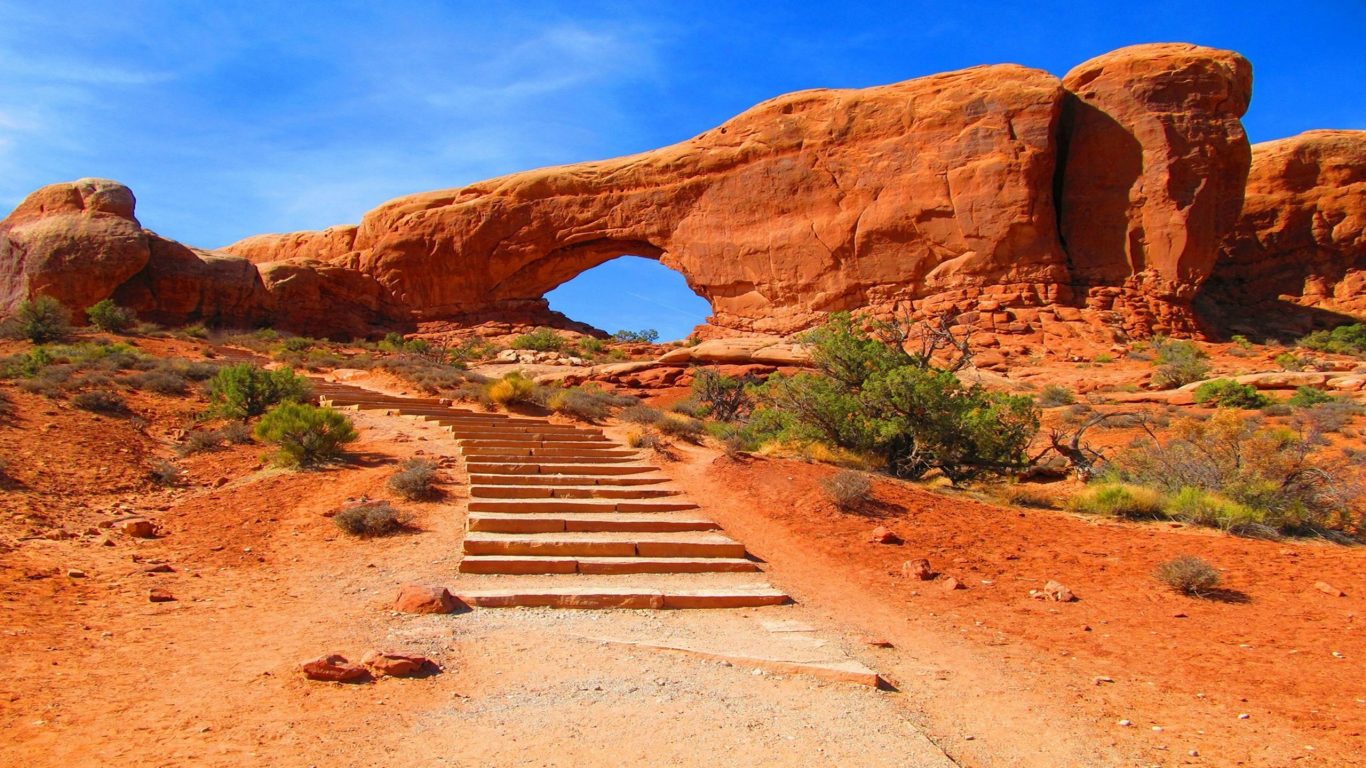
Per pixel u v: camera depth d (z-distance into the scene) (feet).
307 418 42.60
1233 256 176.35
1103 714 18.78
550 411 66.90
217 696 16.42
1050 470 53.93
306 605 23.63
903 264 141.38
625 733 15.76
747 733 16.14
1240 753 16.83
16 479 33.99
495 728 15.65
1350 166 171.42
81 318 132.26
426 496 36.58
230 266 152.56
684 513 37.27
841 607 26.94
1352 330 138.51
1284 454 43.21
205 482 39.17
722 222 158.61
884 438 48.62
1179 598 28.40
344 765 13.71
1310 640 24.26
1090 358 118.42
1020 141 134.31
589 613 24.59
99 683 16.62
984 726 17.90
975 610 27.02
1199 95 136.36
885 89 151.43
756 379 103.50
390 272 183.21
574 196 173.06
